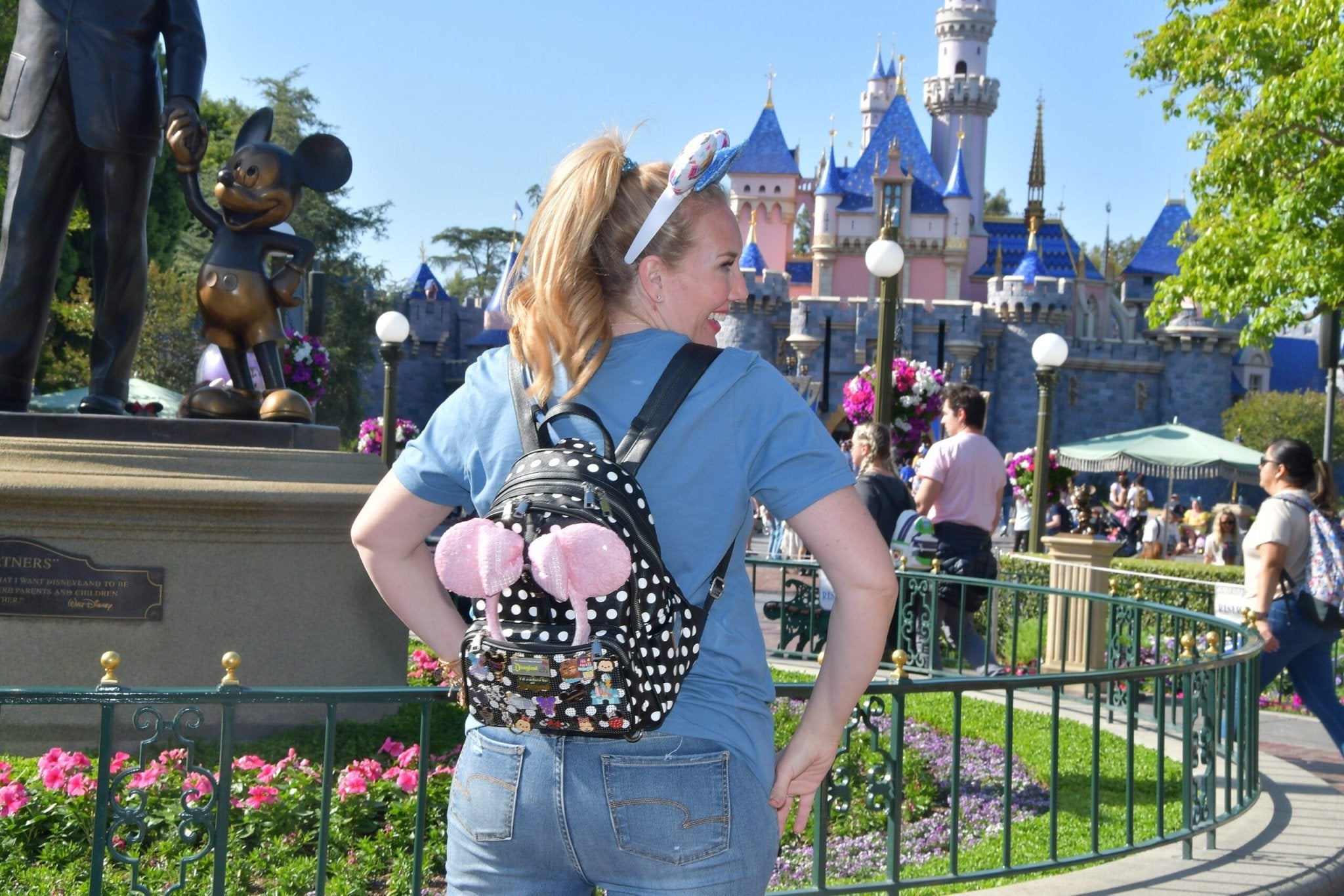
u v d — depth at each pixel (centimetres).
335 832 453
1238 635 664
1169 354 7738
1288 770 659
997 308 7575
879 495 888
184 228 4141
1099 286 8581
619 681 162
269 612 570
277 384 642
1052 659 986
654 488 175
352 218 5803
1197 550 3691
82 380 3200
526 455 175
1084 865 481
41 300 620
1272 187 1806
